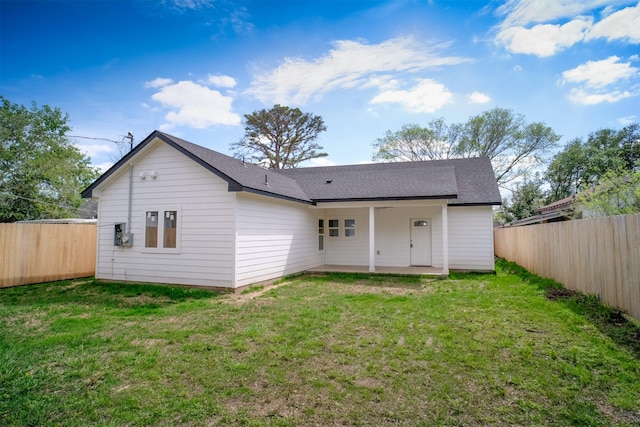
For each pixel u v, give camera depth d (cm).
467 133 2834
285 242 1121
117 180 1032
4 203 1738
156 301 766
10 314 644
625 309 555
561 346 444
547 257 973
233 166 1023
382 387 340
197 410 298
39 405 307
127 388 342
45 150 1931
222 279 881
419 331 523
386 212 1405
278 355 429
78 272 1159
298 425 276
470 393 326
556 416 285
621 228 564
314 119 2922
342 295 816
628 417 281
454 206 1275
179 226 941
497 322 560
